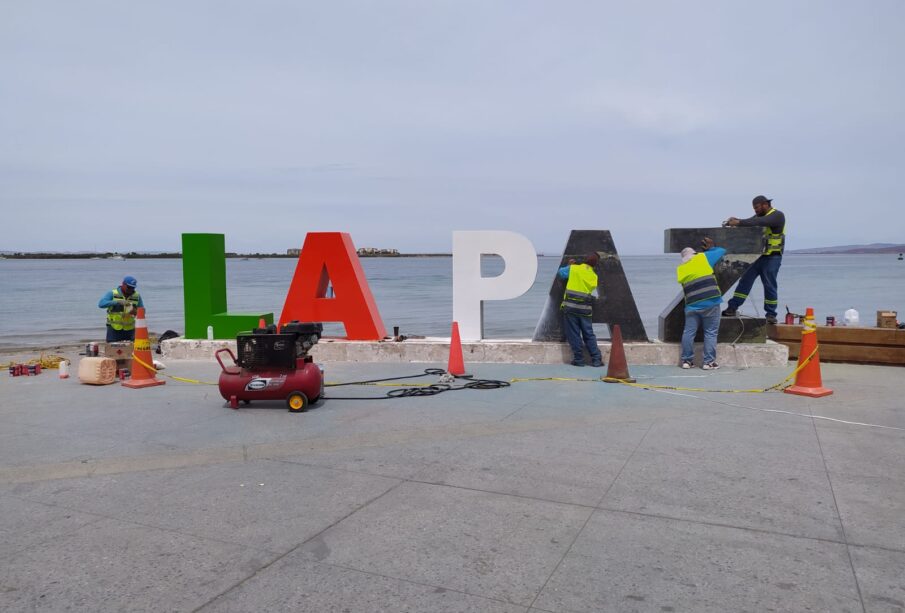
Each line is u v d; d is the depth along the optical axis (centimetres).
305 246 1223
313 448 615
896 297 3762
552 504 462
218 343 1212
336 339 1244
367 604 326
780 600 327
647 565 367
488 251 1191
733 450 593
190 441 645
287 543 400
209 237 1241
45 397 887
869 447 600
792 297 3803
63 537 412
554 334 1162
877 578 349
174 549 392
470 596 334
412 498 476
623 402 809
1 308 3503
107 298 1156
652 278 7475
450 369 1016
